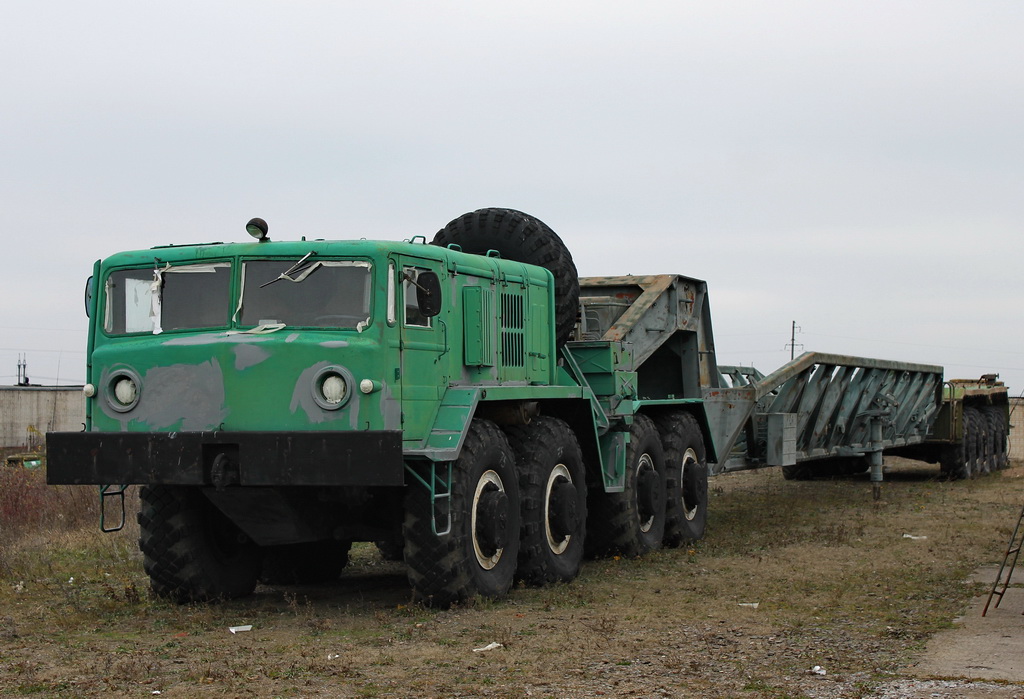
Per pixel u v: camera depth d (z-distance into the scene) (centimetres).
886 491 2039
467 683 682
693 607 938
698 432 1442
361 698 652
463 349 1002
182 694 666
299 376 877
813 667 709
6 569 1138
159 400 909
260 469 858
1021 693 637
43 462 2545
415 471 910
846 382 1908
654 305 1443
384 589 1080
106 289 962
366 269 891
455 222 1226
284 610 959
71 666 744
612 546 1245
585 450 1181
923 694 638
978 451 2466
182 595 989
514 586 1044
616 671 707
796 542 1345
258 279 916
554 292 1188
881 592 998
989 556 1212
